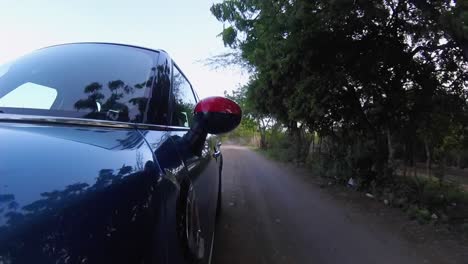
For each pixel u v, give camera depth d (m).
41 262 0.75
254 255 4.18
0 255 0.71
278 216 6.10
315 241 4.79
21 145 1.06
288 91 11.15
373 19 7.11
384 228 5.50
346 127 10.40
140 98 1.88
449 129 8.98
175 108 2.31
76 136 1.27
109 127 1.50
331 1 6.39
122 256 0.93
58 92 1.80
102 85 1.88
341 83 8.58
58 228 0.82
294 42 7.96
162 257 1.12
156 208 1.15
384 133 9.55
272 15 8.20
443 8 5.63
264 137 34.38
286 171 13.43
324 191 8.73
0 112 1.55
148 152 1.37
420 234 5.21
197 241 1.60
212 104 1.78
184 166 1.67
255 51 10.98
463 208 7.01
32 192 0.87
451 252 4.48
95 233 0.89
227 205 6.82
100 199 0.97
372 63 7.95
